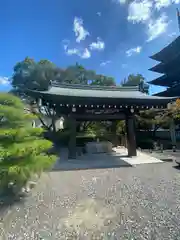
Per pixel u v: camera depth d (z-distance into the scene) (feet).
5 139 11.96
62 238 7.79
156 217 9.34
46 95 21.99
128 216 9.55
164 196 12.09
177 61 60.70
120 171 19.61
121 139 44.73
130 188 13.89
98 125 58.08
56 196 12.66
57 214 9.99
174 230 8.14
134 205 10.86
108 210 10.34
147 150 36.70
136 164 22.84
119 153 32.73
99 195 12.67
